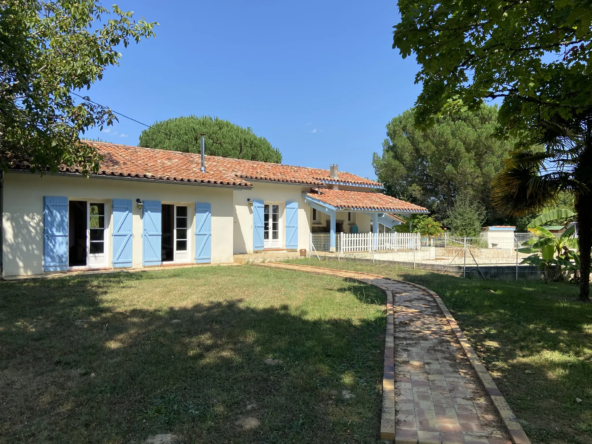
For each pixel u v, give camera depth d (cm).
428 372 481
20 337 570
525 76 593
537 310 834
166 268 1341
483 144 2783
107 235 1281
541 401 411
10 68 746
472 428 350
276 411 376
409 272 1373
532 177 877
